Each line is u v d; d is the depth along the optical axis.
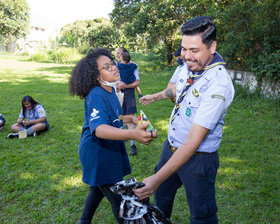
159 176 1.45
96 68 1.78
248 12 7.88
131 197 1.55
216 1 10.00
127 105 4.33
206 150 1.70
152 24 15.41
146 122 1.57
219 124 1.71
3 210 2.76
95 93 1.76
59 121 5.68
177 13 14.04
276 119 5.81
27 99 4.91
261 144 4.41
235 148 4.21
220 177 3.38
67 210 2.76
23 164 3.72
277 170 3.55
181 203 2.92
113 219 2.66
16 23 34.22
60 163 3.79
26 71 14.54
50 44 24.86
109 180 1.88
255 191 3.06
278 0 6.88
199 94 1.61
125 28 17.83
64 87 9.84
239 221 2.62
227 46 8.27
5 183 3.26
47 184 3.21
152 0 15.09
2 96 7.99
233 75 8.75
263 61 7.08
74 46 26.36
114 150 1.92
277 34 7.23
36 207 2.82
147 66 16.20
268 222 2.60
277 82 7.07
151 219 1.56
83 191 3.11
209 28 1.47
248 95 7.43
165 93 2.30
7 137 4.73
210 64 1.58
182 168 1.78
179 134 1.80
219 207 2.83
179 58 3.35
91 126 1.66
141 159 3.92
